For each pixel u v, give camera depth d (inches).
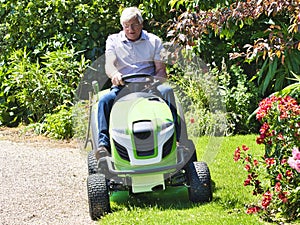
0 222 275.4
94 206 272.8
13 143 398.6
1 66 463.8
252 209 266.2
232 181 306.3
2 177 329.4
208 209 271.9
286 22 403.9
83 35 456.8
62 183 319.0
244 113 400.5
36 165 348.5
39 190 309.7
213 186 300.4
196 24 316.8
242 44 429.1
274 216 265.1
